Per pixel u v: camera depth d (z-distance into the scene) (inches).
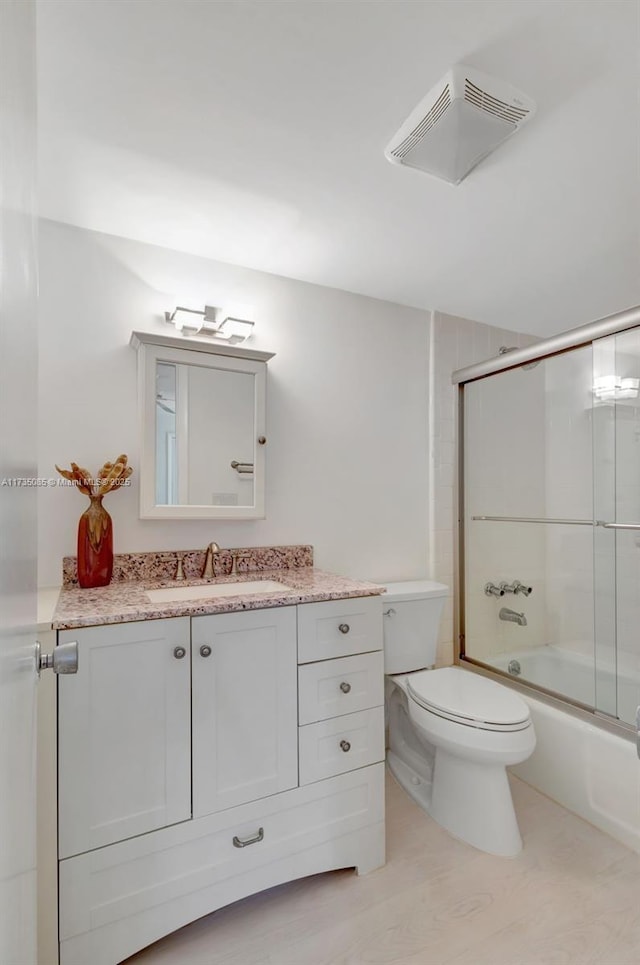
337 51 42.4
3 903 15.7
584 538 97.7
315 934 52.1
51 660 28.9
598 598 94.5
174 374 73.4
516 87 45.8
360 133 51.7
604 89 46.2
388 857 63.2
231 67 43.8
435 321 100.9
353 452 91.6
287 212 66.5
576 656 99.1
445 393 101.9
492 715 63.9
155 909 48.6
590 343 84.7
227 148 54.0
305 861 56.6
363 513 92.4
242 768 53.4
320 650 58.6
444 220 68.4
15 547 18.0
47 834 44.2
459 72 44.1
